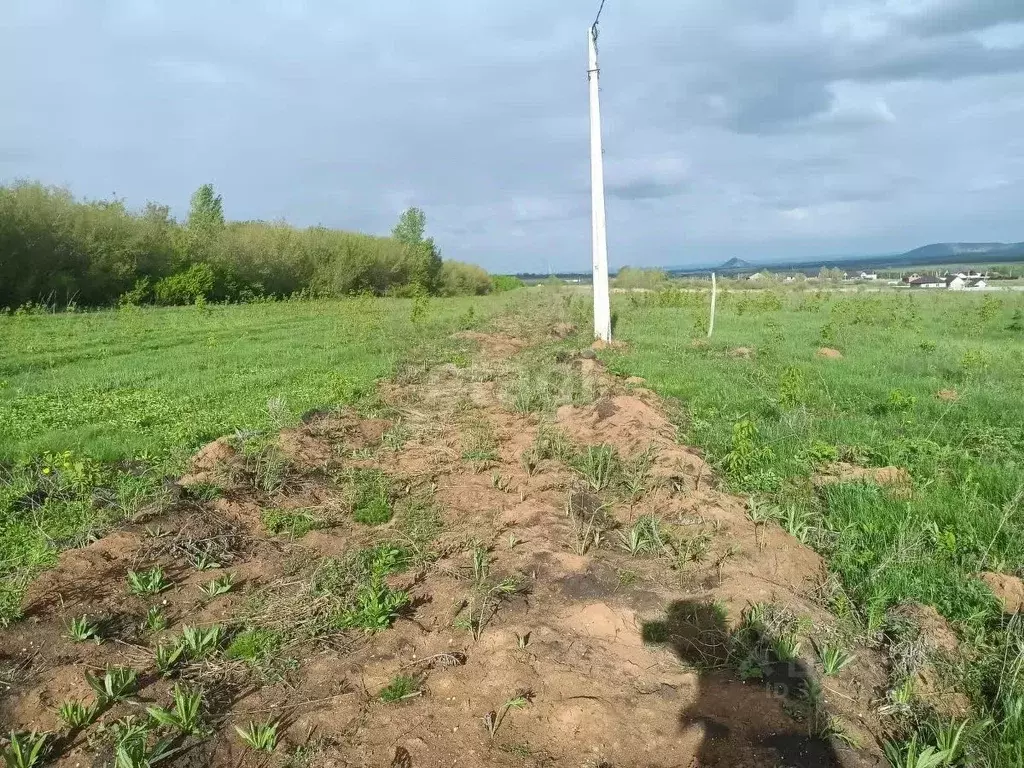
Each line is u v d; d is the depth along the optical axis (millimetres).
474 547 5066
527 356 14961
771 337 16938
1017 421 8305
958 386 10562
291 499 5977
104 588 4418
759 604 4164
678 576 4660
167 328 18953
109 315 22453
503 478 6543
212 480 5965
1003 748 3137
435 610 4289
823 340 16031
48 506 5609
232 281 33781
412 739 3195
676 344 15898
